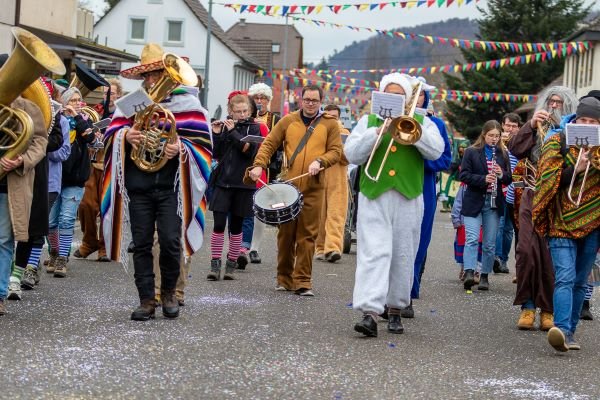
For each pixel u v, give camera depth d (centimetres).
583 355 832
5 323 837
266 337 835
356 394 662
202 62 7388
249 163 1195
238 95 1226
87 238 1298
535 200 842
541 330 947
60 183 1102
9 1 2680
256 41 8675
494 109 5709
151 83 884
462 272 1314
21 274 968
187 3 7356
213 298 1036
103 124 1198
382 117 845
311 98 1102
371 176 860
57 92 1073
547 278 942
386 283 850
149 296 884
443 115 5825
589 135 808
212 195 1195
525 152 974
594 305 1131
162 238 880
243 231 1362
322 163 1080
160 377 680
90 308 932
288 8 2584
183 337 816
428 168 904
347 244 1597
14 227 859
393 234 869
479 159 1225
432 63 10300
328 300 1065
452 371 746
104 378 670
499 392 688
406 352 806
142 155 863
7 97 837
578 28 5603
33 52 820
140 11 7425
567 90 971
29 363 699
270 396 647
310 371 720
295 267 1097
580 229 834
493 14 5656
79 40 2983
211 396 640
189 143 884
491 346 855
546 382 727
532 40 5656
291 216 1057
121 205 890
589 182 837
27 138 844
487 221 1230
